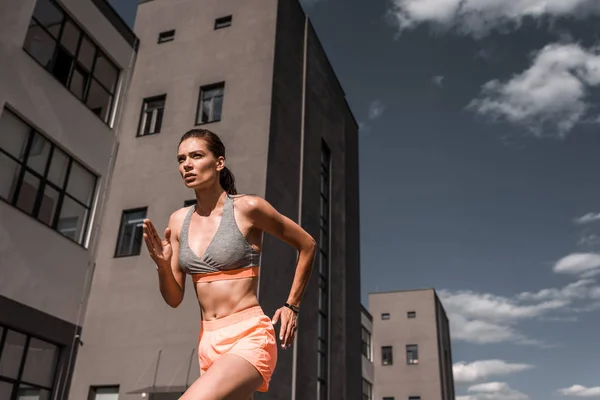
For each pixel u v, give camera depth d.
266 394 15.55
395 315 50.97
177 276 2.60
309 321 19.78
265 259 16.59
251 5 21.00
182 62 20.69
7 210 12.61
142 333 16.19
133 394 15.46
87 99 15.98
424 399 47.03
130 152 19.38
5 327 12.30
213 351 2.29
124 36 17.84
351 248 27.42
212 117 19.39
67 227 14.66
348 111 30.23
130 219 18.36
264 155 17.88
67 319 14.02
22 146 13.41
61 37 15.11
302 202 20.45
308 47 23.81
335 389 21.92
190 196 17.77
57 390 13.42
